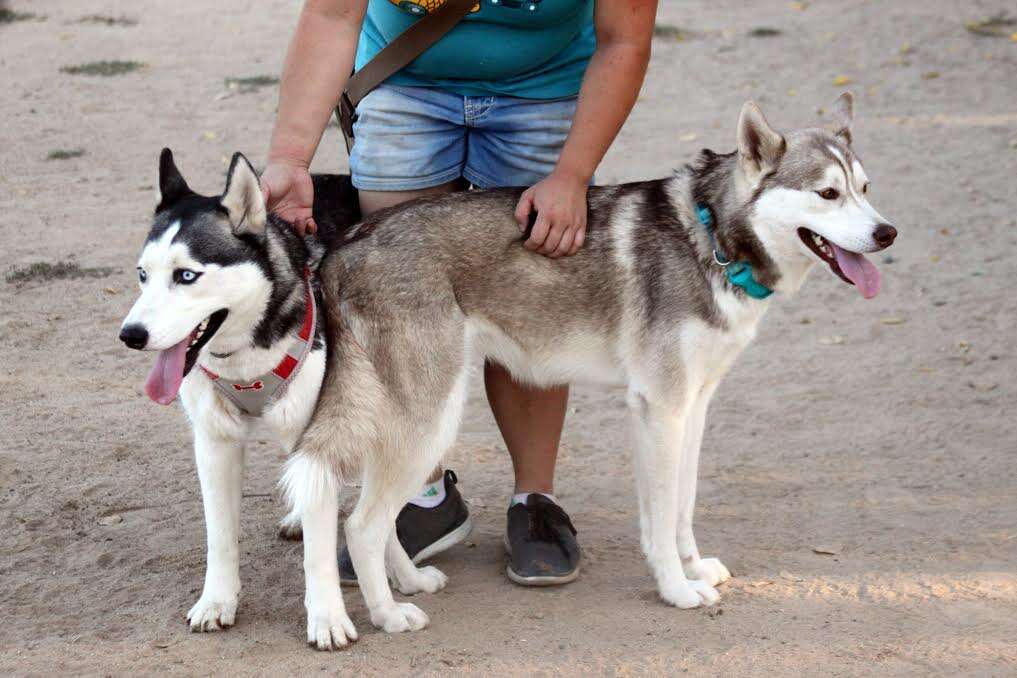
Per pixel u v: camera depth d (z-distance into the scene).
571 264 3.95
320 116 3.88
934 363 6.55
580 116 3.90
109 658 3.53
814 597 4.02
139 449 5.21
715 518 4.77
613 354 4.02
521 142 4.23
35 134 10.85
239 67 13.69
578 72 4.26
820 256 3.83
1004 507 4.81
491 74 4.11
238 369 3.50
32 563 4.19
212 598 3.73
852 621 3.84
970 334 6.93
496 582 4.17
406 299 3.73
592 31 4.30
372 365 3.69
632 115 12.12
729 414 5.95
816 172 3.74
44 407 5.59
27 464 4.99
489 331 3.98
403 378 3.71
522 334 4.00
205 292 3.33
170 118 11.55
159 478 4.95
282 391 3.57
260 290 3.44
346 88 4.12
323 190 4.34
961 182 9.94
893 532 4.58
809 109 12.27
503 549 4.47
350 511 4.71
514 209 3.93
